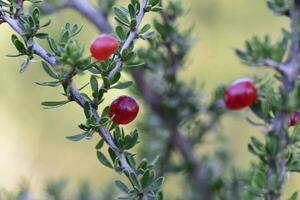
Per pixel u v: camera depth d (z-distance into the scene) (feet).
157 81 1.60
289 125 1.24
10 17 1.14
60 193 1.69
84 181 1.71
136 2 1.16
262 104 1.24
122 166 1.14
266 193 1.21
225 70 2.75
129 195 1.15
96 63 1.10
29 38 1.12
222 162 1.69
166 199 1.69
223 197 1.57
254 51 1.31
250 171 1.29
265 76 1.30
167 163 1.63
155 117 1.63
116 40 1.09
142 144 1.64
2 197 1.63
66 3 1.66
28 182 1.64
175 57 1.53
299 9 1.27
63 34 1.11
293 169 1.22
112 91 2.62
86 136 1.11
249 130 2.30
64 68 1.08
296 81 1.23
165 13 1.47
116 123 1.14
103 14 1.66
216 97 1.56
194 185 1.62
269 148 1.22
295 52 1.26
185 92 1.60
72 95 1.10
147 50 1.51
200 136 1.64
